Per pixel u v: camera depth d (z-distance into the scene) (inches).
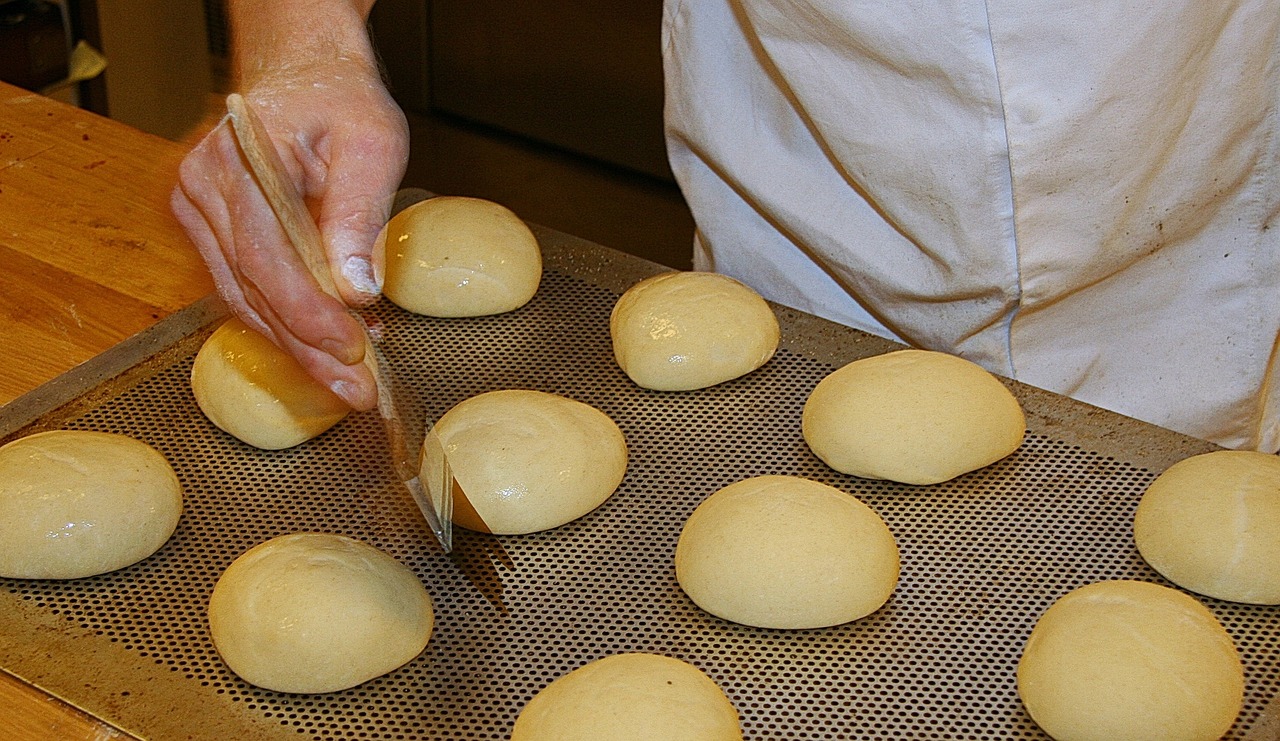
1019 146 48.5
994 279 52.4
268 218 38.0
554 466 46.8
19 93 71.7
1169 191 52.4
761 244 60.6
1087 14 46.1
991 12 46.1
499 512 46.0
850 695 40.5
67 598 42.9
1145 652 39.7
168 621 42.2
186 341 54.3
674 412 52.7
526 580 44.6
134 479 45.0
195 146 40.2
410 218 59.5
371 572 42.4
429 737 38.7
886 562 43.7
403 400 44.8
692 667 40.5
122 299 57.4
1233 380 57.8
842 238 56.1
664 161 118.2
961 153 49.7
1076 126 48.1
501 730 39.1
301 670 39.2
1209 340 57.3
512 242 58.4
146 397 51.9
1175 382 58.2
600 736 37.5
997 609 43.6
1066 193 50.0
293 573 41.5
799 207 56.8
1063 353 57.2
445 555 45.3
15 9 90.8
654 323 53.6
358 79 47.3
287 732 38.5
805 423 50.8
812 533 43.5
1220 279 56.2
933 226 52.5
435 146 125.0
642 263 61.0
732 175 58.2
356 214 43.6
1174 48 47.5
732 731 38.3
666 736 37.4
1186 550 43.9
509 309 57.7
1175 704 38.6
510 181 121.7
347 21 49.1
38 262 59.2
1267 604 43.4
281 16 48.8
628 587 44.6
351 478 48.8
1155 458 49.3
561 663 41.6
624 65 112.7
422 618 41.8
